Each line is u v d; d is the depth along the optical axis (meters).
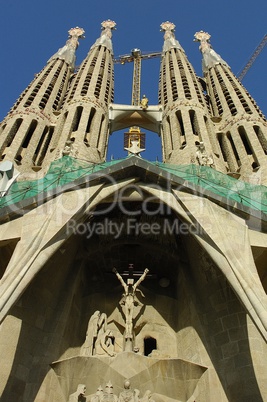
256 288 17.08
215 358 20.77
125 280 24.70
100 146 38.41
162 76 51.78
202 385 20.03
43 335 21.20
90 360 20.16
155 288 25.06
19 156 34.31
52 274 22.64
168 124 42.03
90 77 47.59
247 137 37.69
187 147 36.19
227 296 22.25
